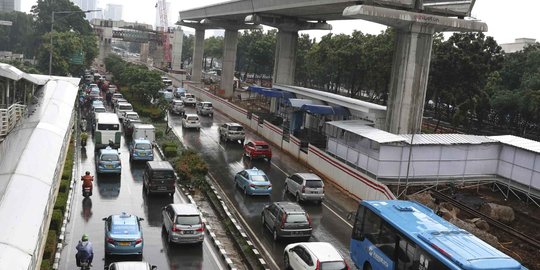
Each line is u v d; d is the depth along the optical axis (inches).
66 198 970.7
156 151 1568.7
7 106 945.5
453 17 1496.1
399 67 1469.0
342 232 986.1
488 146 1272.1
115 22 5487.2
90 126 1883.6
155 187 1098.1
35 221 544.4
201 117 2407.7
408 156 1181.1
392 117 1485.0
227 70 3058.6
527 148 1213.7
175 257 802.8
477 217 1063.0
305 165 1552.7
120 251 762.8
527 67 2556.6
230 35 3038.9
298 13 2158.0
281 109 2250.2
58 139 884.0
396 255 679.1
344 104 1633.9
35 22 4480.8
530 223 1084.5
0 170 670.5
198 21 3521.2
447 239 624.4
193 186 1203.2
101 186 1174.3
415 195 1123.3
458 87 2124.8
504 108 2303.2
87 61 3590.1
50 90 1364.4
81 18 4296.3
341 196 1246.3
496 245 890.7
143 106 2325.3
